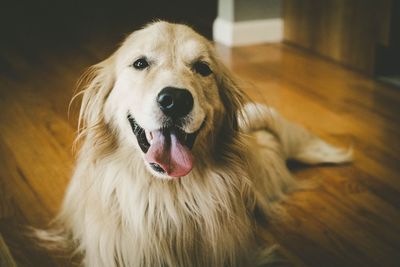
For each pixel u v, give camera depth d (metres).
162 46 1.74
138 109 1.66
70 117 3.20
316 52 4.45
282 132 2.68
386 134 3.07
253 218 2.15
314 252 2.07
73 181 2.05
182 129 1.63
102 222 1.78
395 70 3.97
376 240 2.14
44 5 5.89
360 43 3.99
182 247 1.80
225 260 1.84
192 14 5.51
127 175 1.76
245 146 1.94
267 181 2.38
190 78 1.69
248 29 4.61
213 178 1.81
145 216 1.77
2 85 3.66
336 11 4.14
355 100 3.52
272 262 1.98
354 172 2.67
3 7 5.78
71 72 3.93
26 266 1.94
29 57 4.23
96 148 1.80
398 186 2.55
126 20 5.32
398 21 3.72
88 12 5.62
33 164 2.66
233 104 1.92
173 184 1.76
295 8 4.56
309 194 2.49
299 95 3.58
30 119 3.16
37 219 2.23
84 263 1.90
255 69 4.04
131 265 1.78
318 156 2.75
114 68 1.83
